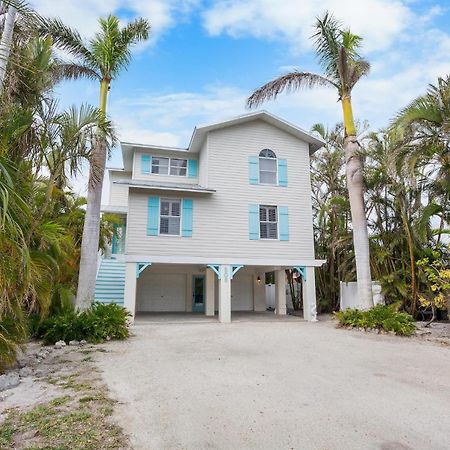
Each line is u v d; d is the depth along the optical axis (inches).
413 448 127.1
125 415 153.7
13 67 230.8
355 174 476.4
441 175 434.0
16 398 174.4
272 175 609.3
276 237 588.1
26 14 229.9
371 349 313.0
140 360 261.7
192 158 661.9
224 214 569.9
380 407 167.6
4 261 173.3
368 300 450.6
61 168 281.9
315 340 356.5
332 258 718.5
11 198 162.6
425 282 510.6
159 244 537.0
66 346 311.9
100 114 301.9
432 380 216.4
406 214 531.2
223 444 128.0
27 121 227.6
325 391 191.2
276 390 191.6
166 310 700.0
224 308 529.0
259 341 348.8
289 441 131.0
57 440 127.8
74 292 434.9
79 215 481.4
